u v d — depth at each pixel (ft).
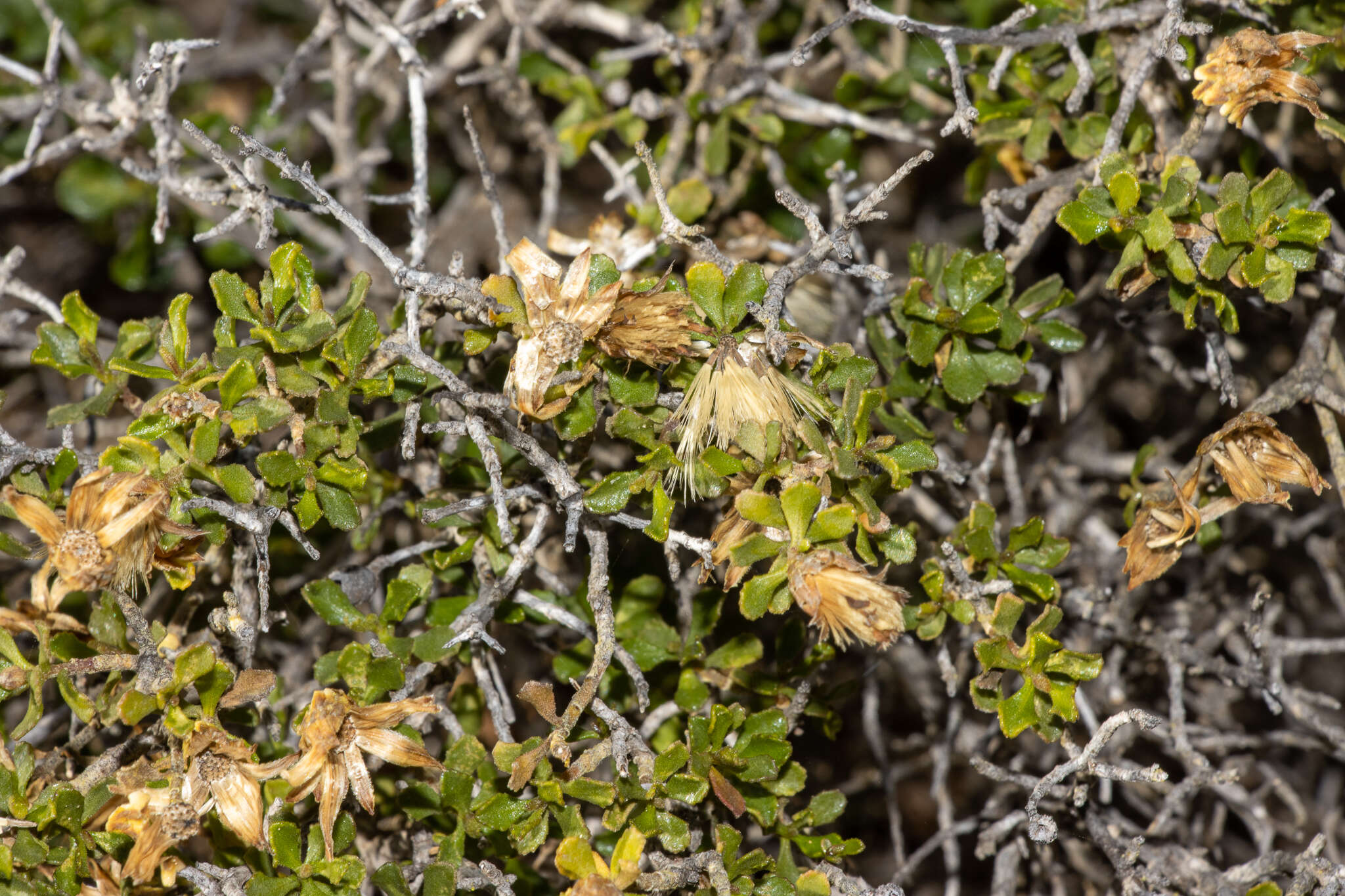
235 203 2.75
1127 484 3.00
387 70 3.24
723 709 2.59
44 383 3.18
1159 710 3.02
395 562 2.73
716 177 3.00
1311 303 2.83
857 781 3.04
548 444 2.71
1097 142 2.77
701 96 2.96
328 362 2.60
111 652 2.62
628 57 3.01
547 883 2.79
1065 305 2.82
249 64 3.69
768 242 2.91
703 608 2.71
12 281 2.75
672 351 2.55
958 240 3.49
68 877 2.59
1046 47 2.81
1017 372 2.69
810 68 3.13
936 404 2.72
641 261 2.83
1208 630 3.01
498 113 3.45
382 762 2.74
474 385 2.74
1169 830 2.88
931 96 3.06
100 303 3.49
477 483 2.73
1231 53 2.62
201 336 3.34
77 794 2.58
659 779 2.58
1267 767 2.95
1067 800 2.75
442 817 2.65
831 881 2.65
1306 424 3.03
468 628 2.64
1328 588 3.39
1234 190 2.60
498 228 2.72
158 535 2.56
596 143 2.91
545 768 2.60
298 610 2.87
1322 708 3.54
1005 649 2.62
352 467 2.59
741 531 2.55
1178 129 2.79
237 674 2.61
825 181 3.10
